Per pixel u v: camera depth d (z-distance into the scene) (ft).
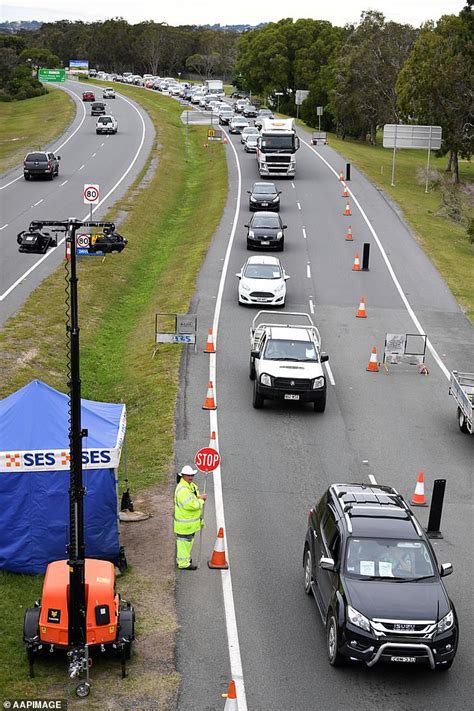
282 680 80.59
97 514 103.40
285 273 264.11
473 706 77.41
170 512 119.75
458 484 133.90
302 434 151.53
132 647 85.51
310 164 494.59
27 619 81.20
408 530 89.71
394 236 329.31
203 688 79.05
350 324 222.07
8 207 352.28
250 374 179.73
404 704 77.30
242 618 92.17
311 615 93.50
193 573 102.53
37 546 103.50
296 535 114.01
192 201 402.11
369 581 84.17
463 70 501.56
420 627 79.56
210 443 143.74
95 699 76.84
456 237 346.33
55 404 108.68
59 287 241.96
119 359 196.75
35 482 102.53
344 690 79.25
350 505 93.61
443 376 187.52
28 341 194.08
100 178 431.84
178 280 258.57
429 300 248.52
